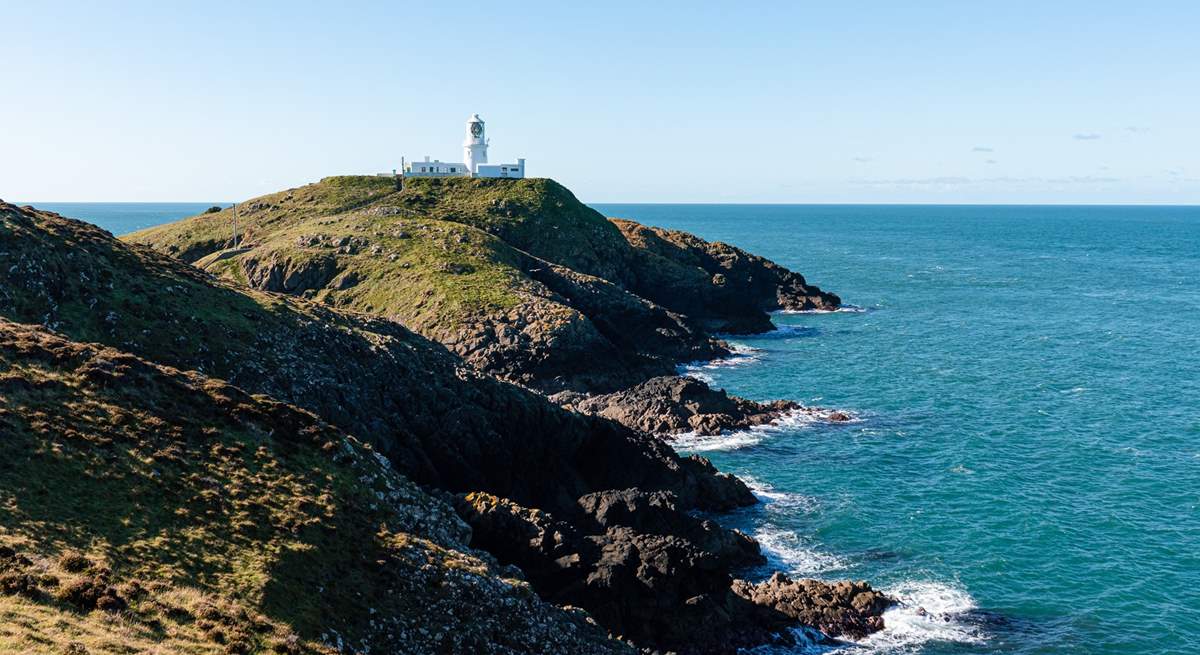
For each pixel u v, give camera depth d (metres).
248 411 48.31
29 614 28.33
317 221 152.50
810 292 181.25
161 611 31.58
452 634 37.69
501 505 53.44
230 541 37.72
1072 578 57.66
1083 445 84.88
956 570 58.94
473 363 105.56
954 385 110.31
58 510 35.72
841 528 65.69
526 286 123.31
